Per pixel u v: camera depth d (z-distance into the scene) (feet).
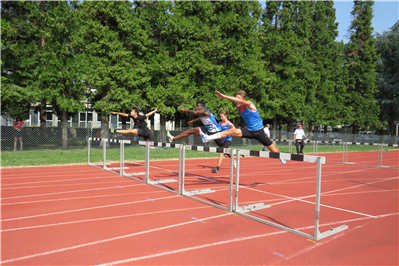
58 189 21.30
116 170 30.96
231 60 67.87
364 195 21.40
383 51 114.01
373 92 102.89
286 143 77.92
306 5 86.28
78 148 52.13
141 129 28.86
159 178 26.73
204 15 61.11
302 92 82.99
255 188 23.11
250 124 17.56
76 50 52.90
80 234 12.37
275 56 78.79
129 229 13.04
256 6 71.46
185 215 15.30
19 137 46.24
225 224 14.01
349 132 122.11
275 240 12.10
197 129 20.36
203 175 29.27
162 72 55.31
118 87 53.11
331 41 94.89
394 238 12.55
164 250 10.85
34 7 48.42
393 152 75.41
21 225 13.46
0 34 43.96
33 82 47.80
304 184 25.38
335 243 11.89
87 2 51.67
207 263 9.85
